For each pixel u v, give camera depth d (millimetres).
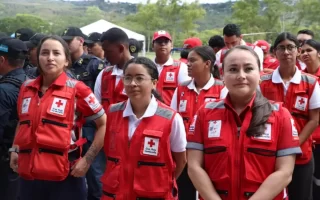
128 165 2852
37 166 3150
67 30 5406
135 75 2908
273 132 2467
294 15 34656
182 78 5227
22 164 3240
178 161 3064
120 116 2965
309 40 5285
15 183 3990
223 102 2588
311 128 3990
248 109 2492
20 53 3873
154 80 2986
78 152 3395
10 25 35062
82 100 3312
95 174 5023
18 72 3871
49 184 3270
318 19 32719
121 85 4645
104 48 4652
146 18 39625
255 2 34156
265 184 2393
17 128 3426
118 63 4695
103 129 3434
